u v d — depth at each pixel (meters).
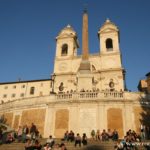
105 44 57.94
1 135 23.78
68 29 62.25
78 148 20.30
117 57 55.16
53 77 56.19
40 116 30.95
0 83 68.06
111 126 28.59
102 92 30.39
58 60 58.31
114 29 59.12
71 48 59.44
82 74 39.47
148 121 29.27
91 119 29.17
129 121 28.67
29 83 66.31
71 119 29.41
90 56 56.81
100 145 20.67
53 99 31.19
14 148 20.48
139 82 56.88
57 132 29.22
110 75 53.22
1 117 34.81
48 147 18.31
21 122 31.95
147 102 30.27
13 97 65.88
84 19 46.69
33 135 25.38
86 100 30.05
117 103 29.70
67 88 54.06
